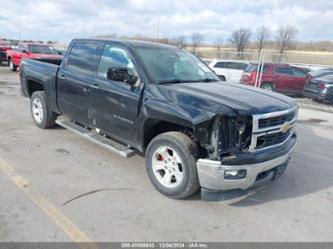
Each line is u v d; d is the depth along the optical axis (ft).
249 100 11.49
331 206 12.47
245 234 10.20
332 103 40.45
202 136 10.79
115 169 14.78
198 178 11.25
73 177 13.64
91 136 16.07
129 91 13.42
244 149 10.85
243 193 11.78
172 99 11.78
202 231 10.20
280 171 12.44
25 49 59.52
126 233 9.82
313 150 19.94
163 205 11.66
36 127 21.25
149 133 13.19
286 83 47.21
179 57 15.74
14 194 11.78
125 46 14.34
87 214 10.73
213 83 14.33
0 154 15.80
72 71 17.10
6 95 34.96
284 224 10.94
